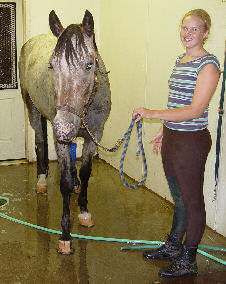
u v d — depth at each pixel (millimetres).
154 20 3594
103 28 4695
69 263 2586
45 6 4539
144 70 3844
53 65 2240
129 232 3055
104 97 2793
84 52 2217
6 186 3996
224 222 2953
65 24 4672
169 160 2357
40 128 3760
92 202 3627
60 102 2248
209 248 2807
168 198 3652
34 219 3252
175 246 2621
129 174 4328
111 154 4715
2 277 2408
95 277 2432
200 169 2266
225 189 2898
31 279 2395
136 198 3748
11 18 4508
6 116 4719
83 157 2996
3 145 4773
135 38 3953
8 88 4656
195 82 2154
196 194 2287
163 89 3547
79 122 2338
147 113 2182
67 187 2650
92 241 2896
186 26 2127
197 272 2469
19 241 2869
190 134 2219
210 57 2115
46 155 3896
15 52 4609
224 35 2756
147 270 2520
